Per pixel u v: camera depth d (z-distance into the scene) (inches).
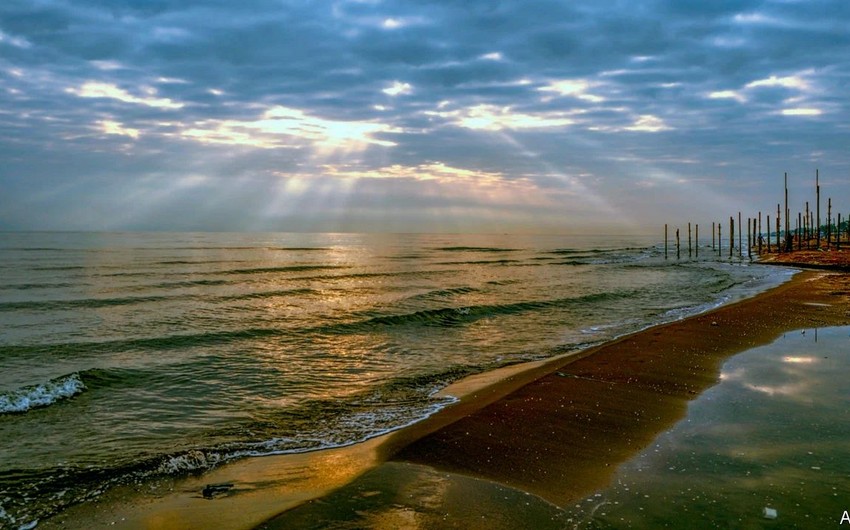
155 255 2503.7
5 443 344.5
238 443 343.3
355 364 565.0
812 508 226.5
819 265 2064.5
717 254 3400.6
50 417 395.5
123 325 769.6
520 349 644.7
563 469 277.6
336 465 295.4
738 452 291.1
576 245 5300.2
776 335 652.7
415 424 367.2
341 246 4340.6
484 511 232.2
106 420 390.6
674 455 291.0
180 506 250.5
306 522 225.6
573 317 887.1
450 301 1051.9
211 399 442.6
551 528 217.0
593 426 345.1
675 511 227.1
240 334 702.5
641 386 439.8
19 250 2810.0
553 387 440.5
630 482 258.2
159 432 367.2
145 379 496.1
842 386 422.9
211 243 4365.2
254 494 260.7
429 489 255.1
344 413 404.5
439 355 611.8
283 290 1206.3
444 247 4471.0
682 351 570.6
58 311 890.1
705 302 1075.3
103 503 261.0
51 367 547.8
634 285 1419.8
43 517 247.0
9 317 831.1
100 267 1756.9
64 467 306.7
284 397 449.1
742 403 382.9
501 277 1658.5
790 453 287.3
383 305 988.6
